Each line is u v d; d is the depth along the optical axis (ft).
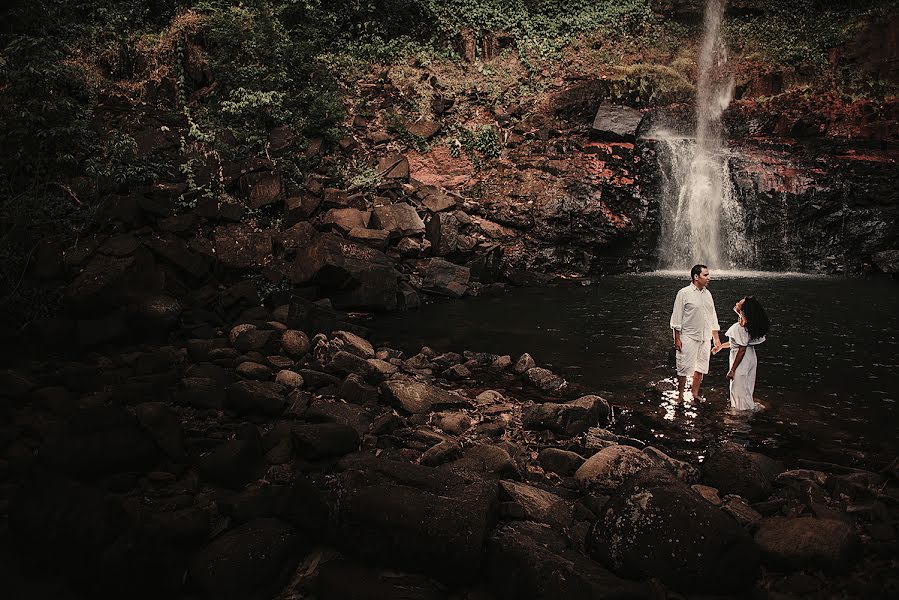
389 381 23.76
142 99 48.06
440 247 45.21
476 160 56.59
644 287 45.50
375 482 14.58
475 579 13.24
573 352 30.37
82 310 29.89
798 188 53.47
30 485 14.05
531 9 71.10
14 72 38.88
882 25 70.03
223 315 33.24
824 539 13.43
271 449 18.75
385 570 13.51
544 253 50.03
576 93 61.93
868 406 23.35
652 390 25.48
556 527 14.88
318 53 58.80
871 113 63.98
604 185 51.98
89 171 37.45
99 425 17.15
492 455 17.93
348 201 44.50
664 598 12.16
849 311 37.45
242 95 47.09
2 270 32.24
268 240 38.88
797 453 19.74
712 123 64.95
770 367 27.68
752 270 54.65
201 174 41.50
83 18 51.31
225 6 55.16
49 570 12.96
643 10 73.46
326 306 35.68
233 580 12.56
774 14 75.92
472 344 31.63
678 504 13.03
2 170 37.06
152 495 16.34
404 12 65.36
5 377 21.21
